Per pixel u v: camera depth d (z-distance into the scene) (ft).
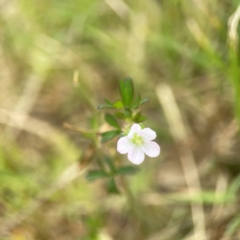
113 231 1.02
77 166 0.96
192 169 1.03
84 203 1.02
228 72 0.97
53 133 1.09
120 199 1.02
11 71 1.16
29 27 1.15
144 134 0.80
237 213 0.97
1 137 1.08
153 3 1.11
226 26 1.04
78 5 1.14
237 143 1.03
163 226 1.00
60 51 1.13
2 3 1.18
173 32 1.10
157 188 1.05
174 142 1.06
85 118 1.12
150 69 1.12
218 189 1.00
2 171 1.02
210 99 1.07
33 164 1.07
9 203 0.99
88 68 1.13
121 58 1.11
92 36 1.14
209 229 0.96
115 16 1.14
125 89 0.84
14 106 1.12
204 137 1.05
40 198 1.00
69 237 1.00
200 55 1.05
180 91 1.09
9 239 0.97
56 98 1.14
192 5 1.07
